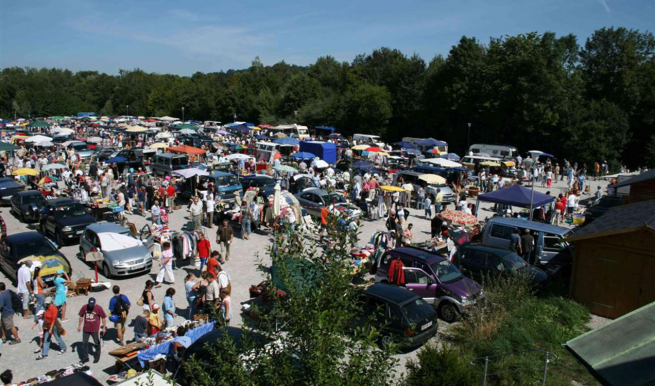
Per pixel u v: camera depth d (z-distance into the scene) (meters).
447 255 17.64
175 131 68.62
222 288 12.50
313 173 33.06
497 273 15.09
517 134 58.81
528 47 56.25
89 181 27.66
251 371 5.70
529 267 15.27
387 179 34.16
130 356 10.13
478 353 11.02
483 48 67.00
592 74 61.66
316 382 5.04
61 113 116.19
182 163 32.38
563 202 25.53
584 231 14.09
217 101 99.62
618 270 13.27
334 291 5.65
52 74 140.75
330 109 79.06
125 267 15.88
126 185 27.38
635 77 57.06
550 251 16.52
